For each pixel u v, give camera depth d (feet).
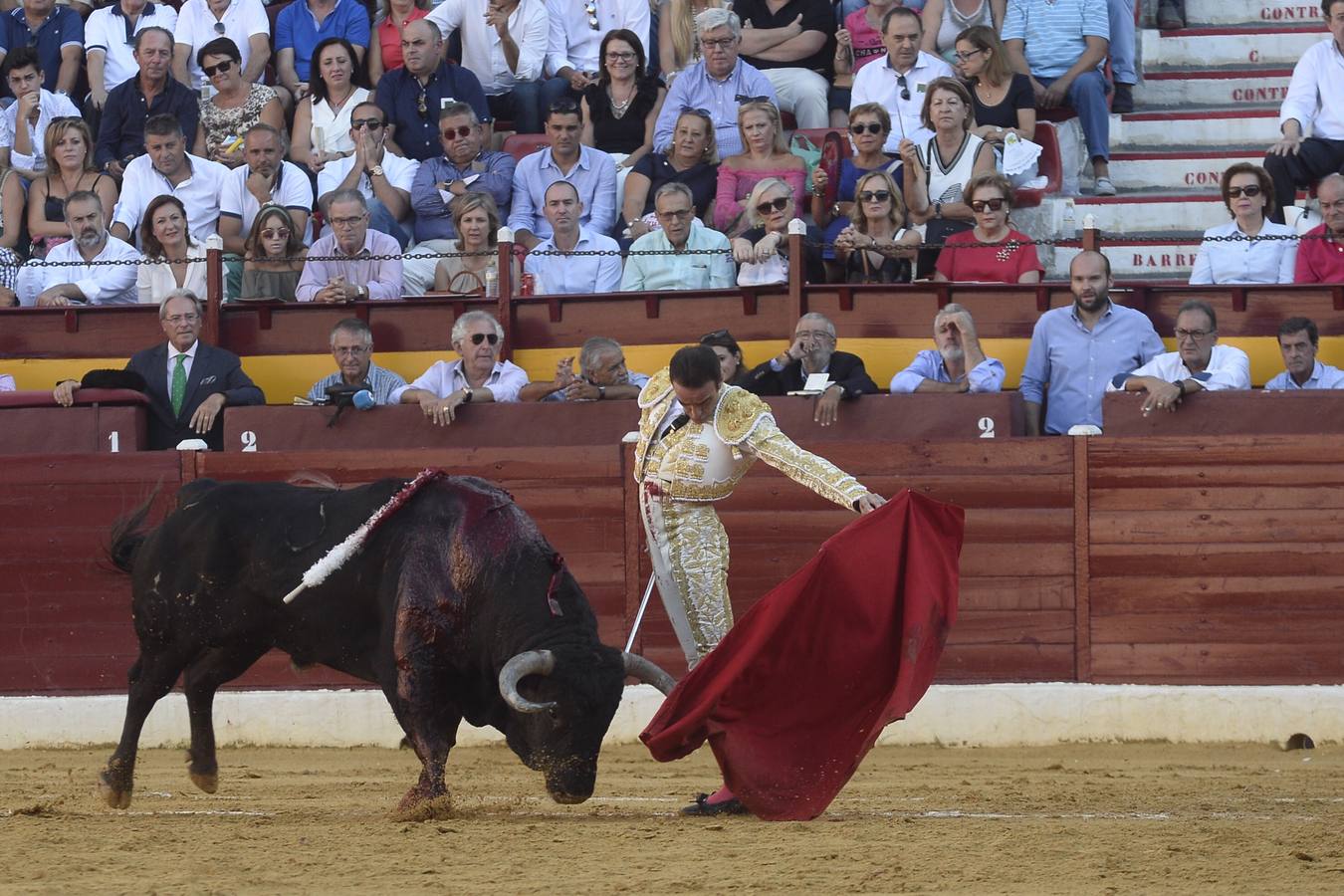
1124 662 103.14
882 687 64.80
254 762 98.53
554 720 62.23
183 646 70.23
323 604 67.77
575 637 63.77
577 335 113.09
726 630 68.33
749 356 111.14
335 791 80.89
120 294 123.13
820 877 51.26
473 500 66.85
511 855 56.13
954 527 65.82
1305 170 130.00
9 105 147.02
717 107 132.36
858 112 122.93
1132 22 146.30
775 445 66.59
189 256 122.52
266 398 114.83
